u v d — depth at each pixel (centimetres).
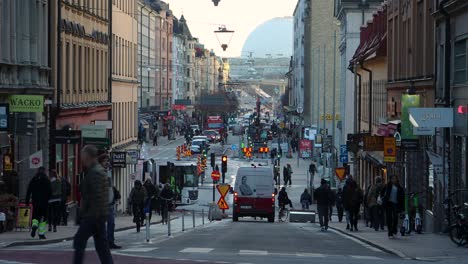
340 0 14638
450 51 5647
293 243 4488
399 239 4659
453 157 5456
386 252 3997
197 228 6256
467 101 5253
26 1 6394
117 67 10881
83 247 2233
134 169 11281
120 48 11144
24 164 6412
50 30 7250
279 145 19175
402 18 7694
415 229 5378
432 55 6356
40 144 6962
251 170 8075
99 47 9450
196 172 11875
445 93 5681
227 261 3127
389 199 4750
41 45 6938
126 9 11719
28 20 6450
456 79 5547
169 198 6931
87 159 2253
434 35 6138
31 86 6431
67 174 7712
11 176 5328
